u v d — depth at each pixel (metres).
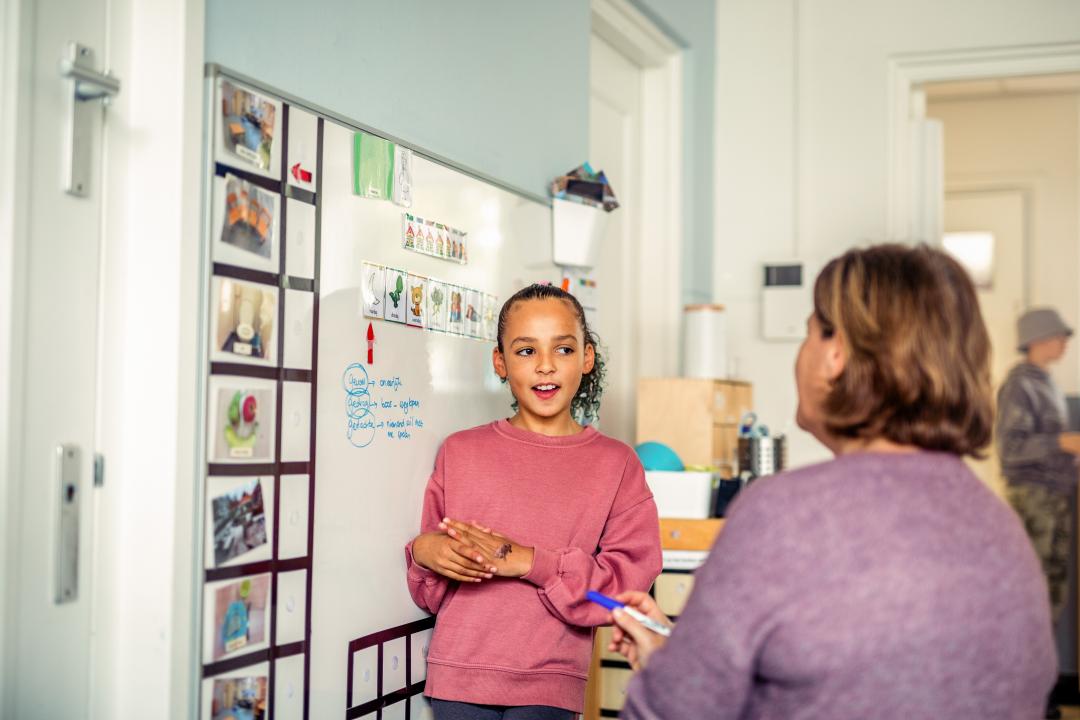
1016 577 0.89
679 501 2.51
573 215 2.39
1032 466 3.99
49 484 1.27
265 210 1.48
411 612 1.82
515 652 1.71
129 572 1.36
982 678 0.85
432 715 1.87
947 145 4.84
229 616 1.41
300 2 1.60
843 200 3.67
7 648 1.22
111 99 1.35
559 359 1.80
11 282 1.22
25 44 1.24
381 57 1.82
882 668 0.84
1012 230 4.74
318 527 1.58
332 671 1.61
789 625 0.85
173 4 1.36
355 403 1.67
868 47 3.67
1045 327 4.03
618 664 2.45
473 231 2.04
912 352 0.93
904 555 0.86
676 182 3.50
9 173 1.22
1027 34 3.52
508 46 2.29
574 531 1.77
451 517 1.80
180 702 1.34
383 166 1.75
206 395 1.38
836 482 0.90
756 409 3.69
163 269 1.35
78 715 1.31
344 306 1.64
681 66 3.54
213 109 1.39
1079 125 4.68
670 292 3.48
